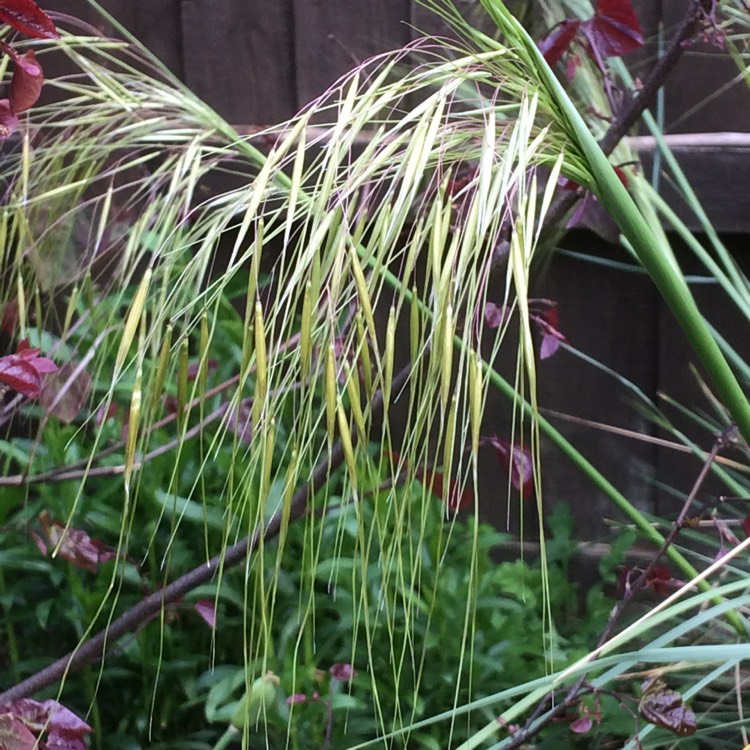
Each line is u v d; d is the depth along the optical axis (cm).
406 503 48
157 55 102
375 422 96
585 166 51
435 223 46
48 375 69
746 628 70
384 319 97
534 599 83
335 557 51
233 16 100
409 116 48
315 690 72
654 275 51
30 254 69
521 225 46
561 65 74
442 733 76
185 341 50
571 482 104
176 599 66
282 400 48
